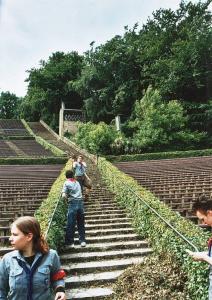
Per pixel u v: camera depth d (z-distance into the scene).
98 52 51.34
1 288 3.24
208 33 42.84
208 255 4.00
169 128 37.00
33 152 42.78
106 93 50.25
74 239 9.80
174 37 47.50
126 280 6.98
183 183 17.52
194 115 40.81
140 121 39.03
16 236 3.25
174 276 6.53
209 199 3.89
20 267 3.22
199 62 43.22
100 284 7.39
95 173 25.56
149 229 9.38
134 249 9.10
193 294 5.94
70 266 8.02
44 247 3.36
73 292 6.99
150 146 36.28
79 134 39.50
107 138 35.16
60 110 60.22
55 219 8.91
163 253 7.54
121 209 13.51
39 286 3.19
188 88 44.16
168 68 43.97
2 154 40.94
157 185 17.39
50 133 58.66
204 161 28.83
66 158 33.91
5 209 13.14
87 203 14.65
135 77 49.88
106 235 10.31
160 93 42.97
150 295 6.26
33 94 66.25
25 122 65.62
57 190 12.72
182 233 7.16
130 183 14.23
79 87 53.06
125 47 50.38
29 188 18.03
